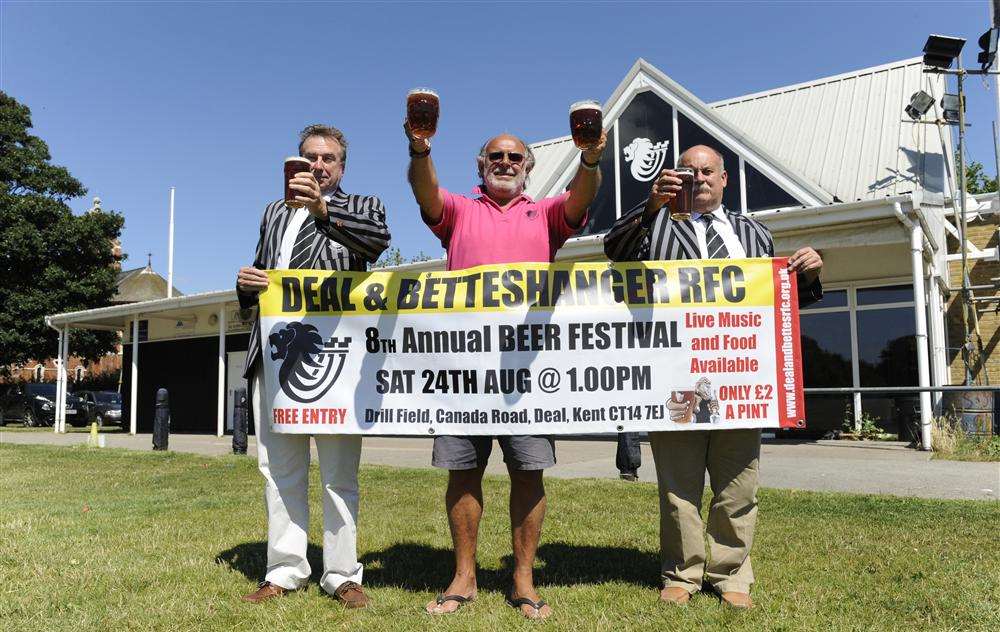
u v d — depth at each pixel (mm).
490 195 3490
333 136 3510
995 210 14539
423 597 3338
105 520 5191
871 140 14867
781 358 3359
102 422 24062
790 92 17250
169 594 3367
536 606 3090
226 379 19750
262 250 3631
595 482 6922
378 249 3311
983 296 14789
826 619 2961
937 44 13312
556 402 3293
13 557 4020
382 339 3373
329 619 3039
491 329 3334
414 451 11375
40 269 30531
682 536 3322
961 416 10148
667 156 14891
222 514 5430
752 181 14094
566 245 13023
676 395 3311
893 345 13492
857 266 13258
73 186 32406
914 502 5562
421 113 2854
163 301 18203
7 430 21703
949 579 3438
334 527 3348
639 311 3357
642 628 2893
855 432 13055
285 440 3439
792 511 5262
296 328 3385
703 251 3439
